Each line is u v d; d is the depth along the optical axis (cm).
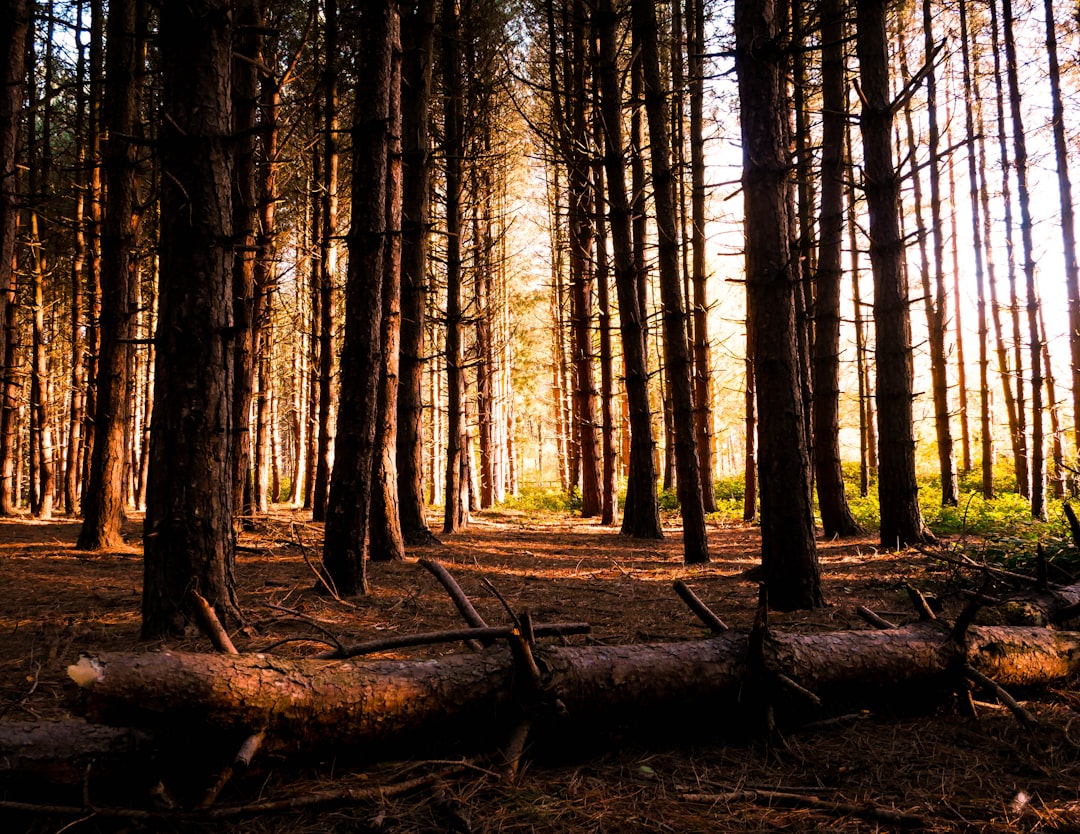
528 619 307
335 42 1180
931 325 1616
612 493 1543
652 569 859
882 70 920
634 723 315
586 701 302
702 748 319
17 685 372
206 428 471
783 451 588
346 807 258
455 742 301
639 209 1303
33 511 1719
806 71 1300
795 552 583
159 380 471
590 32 1461
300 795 261
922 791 275
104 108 1098
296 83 1426
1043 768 291
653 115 948
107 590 669
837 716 343
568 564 905
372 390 659
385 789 264
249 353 1112
